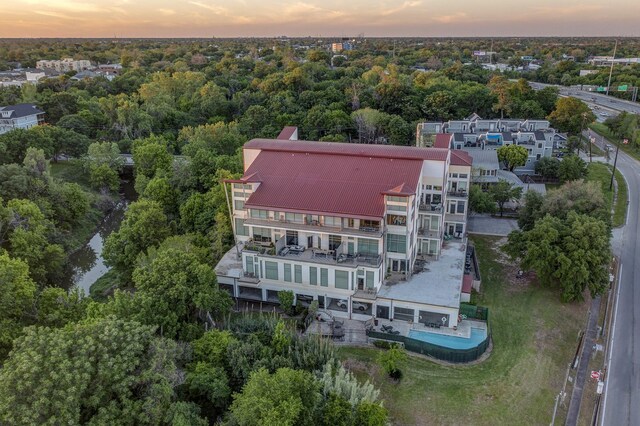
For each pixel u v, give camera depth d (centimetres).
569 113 13550
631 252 7425
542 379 4825
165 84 16638
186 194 8656
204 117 14562
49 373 3312
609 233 6519
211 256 6438
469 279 6047
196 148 10494
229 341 4475
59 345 3462
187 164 9094
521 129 11875
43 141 10900
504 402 4522
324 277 5638
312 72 18788
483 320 5569
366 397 4062
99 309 4562
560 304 6022
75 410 3256
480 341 5206
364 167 6206
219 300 5047
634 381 4869
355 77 18550
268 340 4853
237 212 6353
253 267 5941
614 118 14162
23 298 4891
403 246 5750
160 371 3725
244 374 4222
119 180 11356
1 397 3198
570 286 5769
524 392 4647
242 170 8812
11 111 13325
